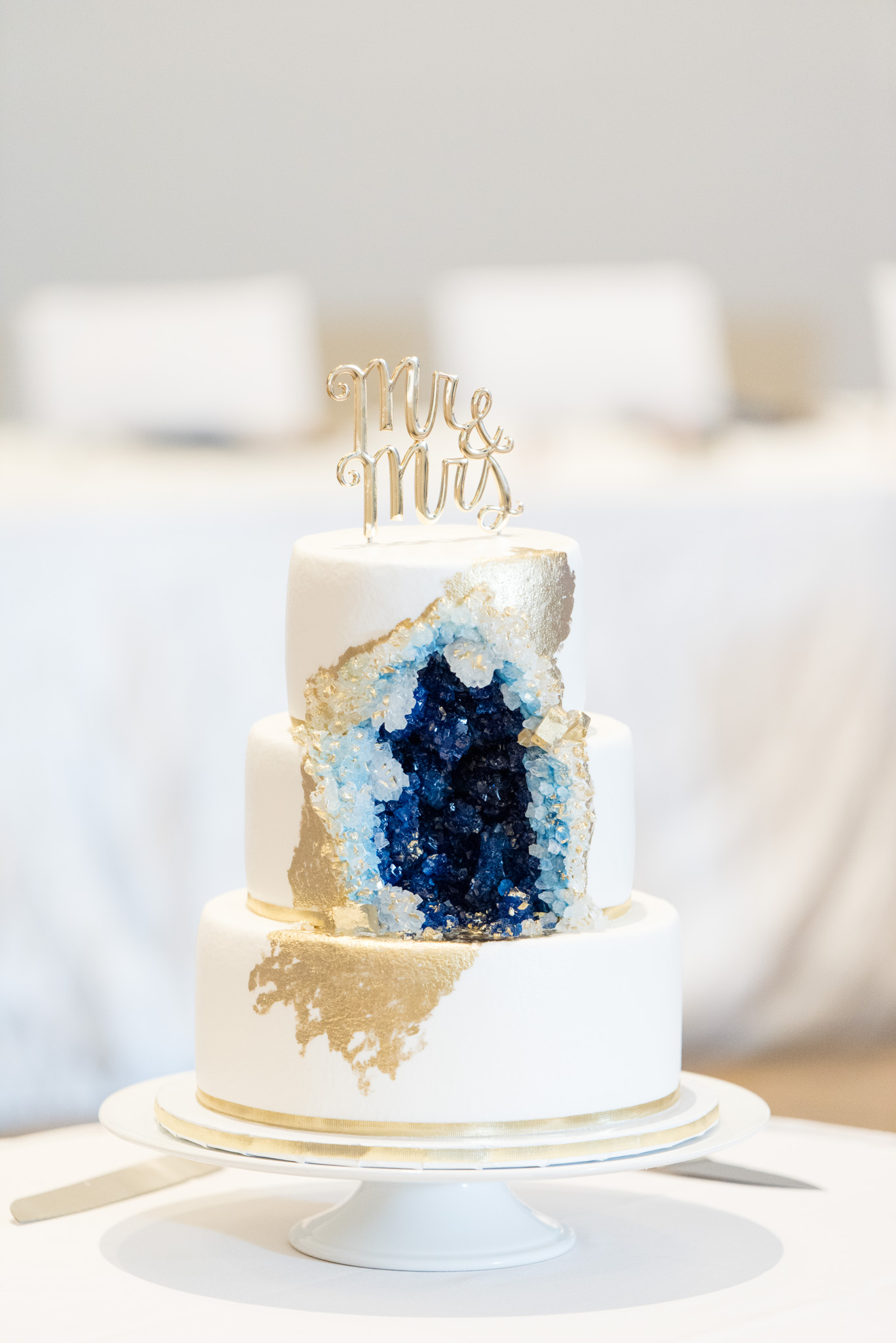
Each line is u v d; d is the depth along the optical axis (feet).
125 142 20.08
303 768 5.49
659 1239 5.75
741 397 21.68
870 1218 5.88
